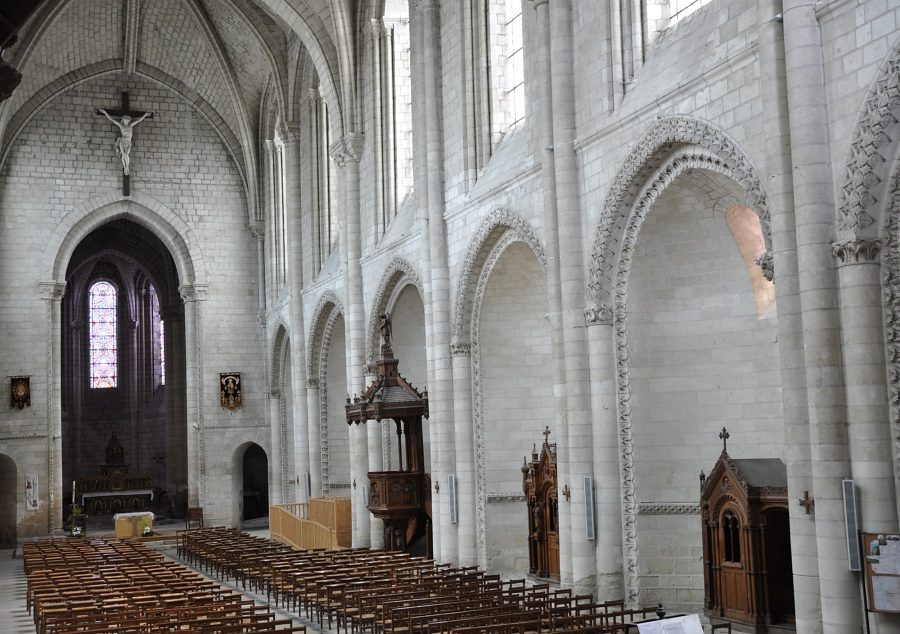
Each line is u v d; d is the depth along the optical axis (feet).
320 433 141.08
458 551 93.15
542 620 55.83
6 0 59.57
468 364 94.22
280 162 163.94
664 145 64.08
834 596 47.91
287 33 146.72
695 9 67.21
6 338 157.69
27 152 162.30
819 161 49.78
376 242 116.67
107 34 159.63
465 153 93.30
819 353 49.03
